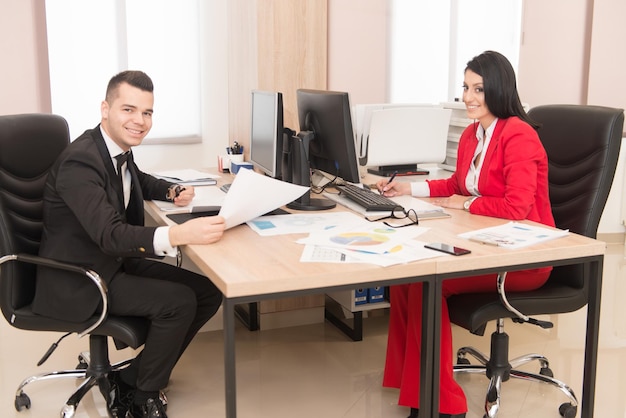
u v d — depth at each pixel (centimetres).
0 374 298
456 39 516
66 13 429
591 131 255
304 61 354
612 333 352
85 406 271
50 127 257
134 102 234
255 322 350
